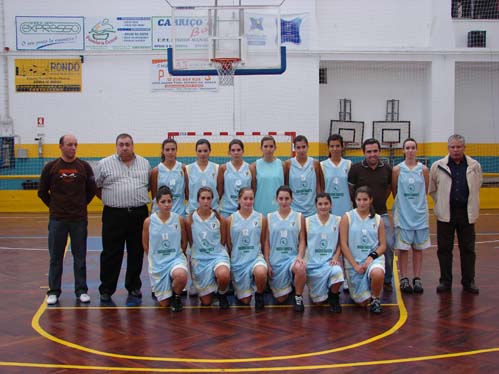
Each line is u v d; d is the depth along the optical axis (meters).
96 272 7.77
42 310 5.84
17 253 9.28
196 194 6.62
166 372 4.11
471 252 6.45
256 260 5.95
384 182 6.45
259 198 6.58
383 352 4.52
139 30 15.05
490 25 15.91
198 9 11.29
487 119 16.31
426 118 15.88
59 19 15.02
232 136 14.93
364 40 15.84
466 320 5.40
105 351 4.57
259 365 4.23
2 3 14.95
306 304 6.07
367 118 16.11
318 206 5.97
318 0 15.69
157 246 5.91
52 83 15.12
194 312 5.76
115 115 15.20
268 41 11.29
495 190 15.73
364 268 5.77
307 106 15.21
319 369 4.15
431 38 15.62
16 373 4.11
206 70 11.36
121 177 6.09
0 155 15.15
